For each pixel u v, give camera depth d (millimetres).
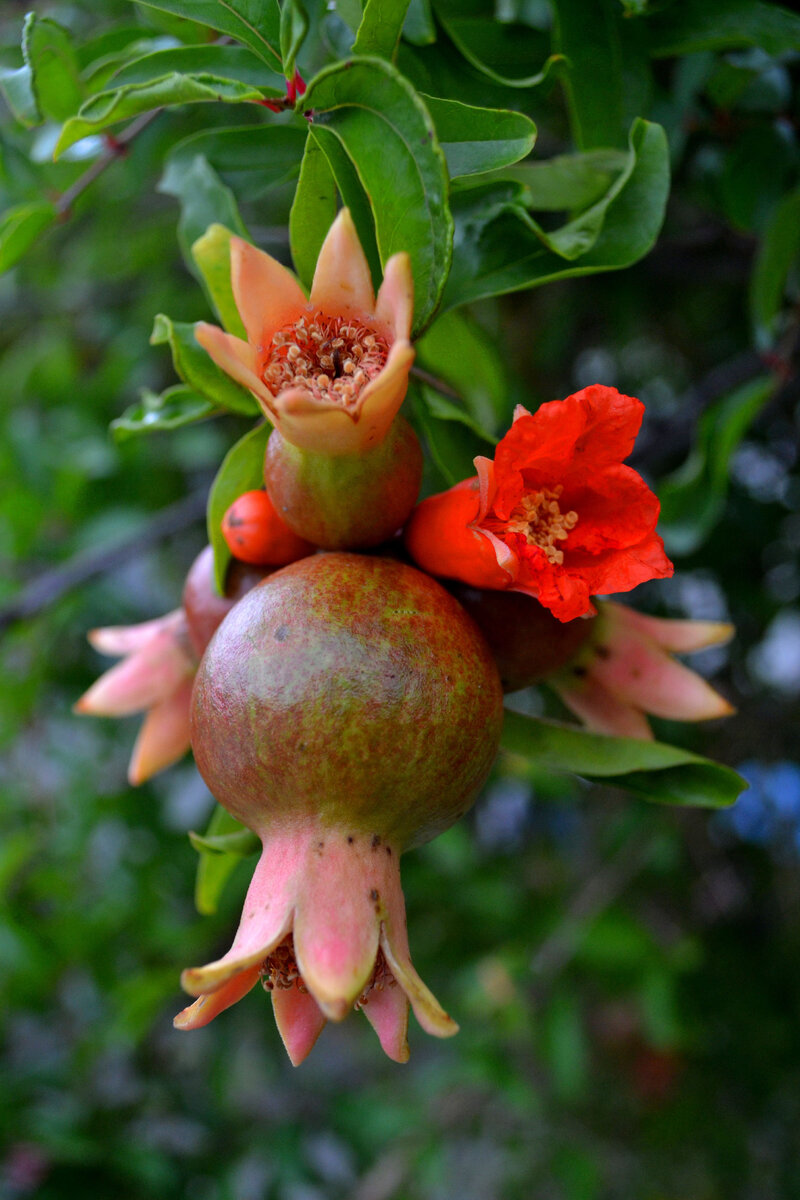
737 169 314
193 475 566
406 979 201
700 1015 576
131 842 559
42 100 285
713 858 612
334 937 200
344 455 208
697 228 438
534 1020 517
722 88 305
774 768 564
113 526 510
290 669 202
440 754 203
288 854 206
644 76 266
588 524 215
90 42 300
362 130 210
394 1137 561
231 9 227
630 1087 640
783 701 575
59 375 567
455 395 253
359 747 201
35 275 576
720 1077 618
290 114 276
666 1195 624
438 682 203
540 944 533
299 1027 218
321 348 208
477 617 228
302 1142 556
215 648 210
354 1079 682
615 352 564
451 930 568
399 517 217
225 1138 556
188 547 601
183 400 258
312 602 206
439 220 209
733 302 511
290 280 207
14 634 490
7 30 430
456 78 255
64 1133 474
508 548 205
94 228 530
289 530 230
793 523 530
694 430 386
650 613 545
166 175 281
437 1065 584
